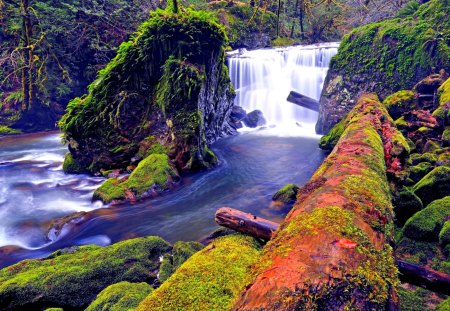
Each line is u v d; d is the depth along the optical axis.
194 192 8.21
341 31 25.95
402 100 8.99
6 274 4.28
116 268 4.32
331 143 10.59
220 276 2.64
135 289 3.66
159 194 7.93
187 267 2.85
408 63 10.73
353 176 3.35
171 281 2.63
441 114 7.69
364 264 1.83
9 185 9.10
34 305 3.87
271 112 16.56
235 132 14.46
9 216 7.27
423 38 10.46
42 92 16.05
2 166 10.89
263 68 17.27
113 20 16.94
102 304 3.40
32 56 15.09
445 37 10.16
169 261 4.58
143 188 7.81
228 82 13.06
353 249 1.92
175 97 9.35
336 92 12.67
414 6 14.07
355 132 5.88
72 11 16.28
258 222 3.73
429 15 11.13
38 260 4.61
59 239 6.30
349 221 2.26
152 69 9.74
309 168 9.85
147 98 9.83
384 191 3.31
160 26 9.43
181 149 9.34
